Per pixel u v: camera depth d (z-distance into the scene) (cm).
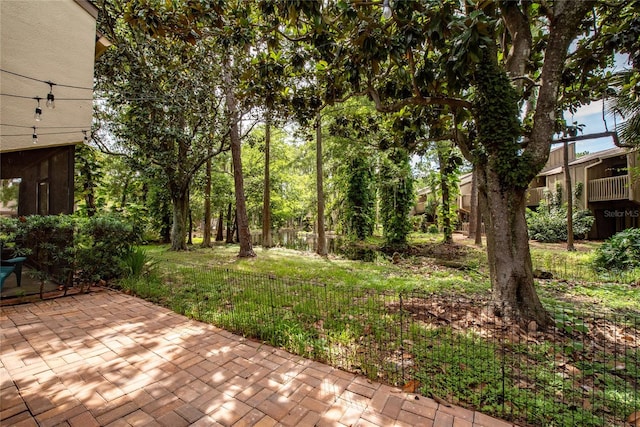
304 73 491
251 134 1274
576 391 210
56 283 480
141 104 754
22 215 498
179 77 659
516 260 362
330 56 412
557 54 336
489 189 377
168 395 210
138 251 568
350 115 733
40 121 442
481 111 361
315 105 509
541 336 307
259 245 1365
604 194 1247
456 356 257
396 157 975
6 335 310
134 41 655
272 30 389
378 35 335
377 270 712
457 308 385
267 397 208
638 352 269
